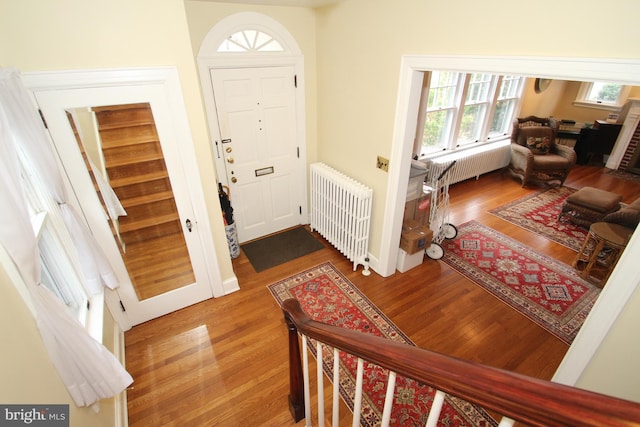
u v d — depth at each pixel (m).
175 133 2.27
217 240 2.82
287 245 3.80
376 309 2.87
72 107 1.93
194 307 2.89
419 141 4.50
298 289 3.11
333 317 2.79
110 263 2.40
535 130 5.40
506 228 4.16
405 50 2.32
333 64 3.13
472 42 1.87
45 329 1.29
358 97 2.92
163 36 2.00
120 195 2.28
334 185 3.31
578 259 3.32
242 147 3.39
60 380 1.36
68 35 1.77
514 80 5.44
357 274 3.32
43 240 1.76
